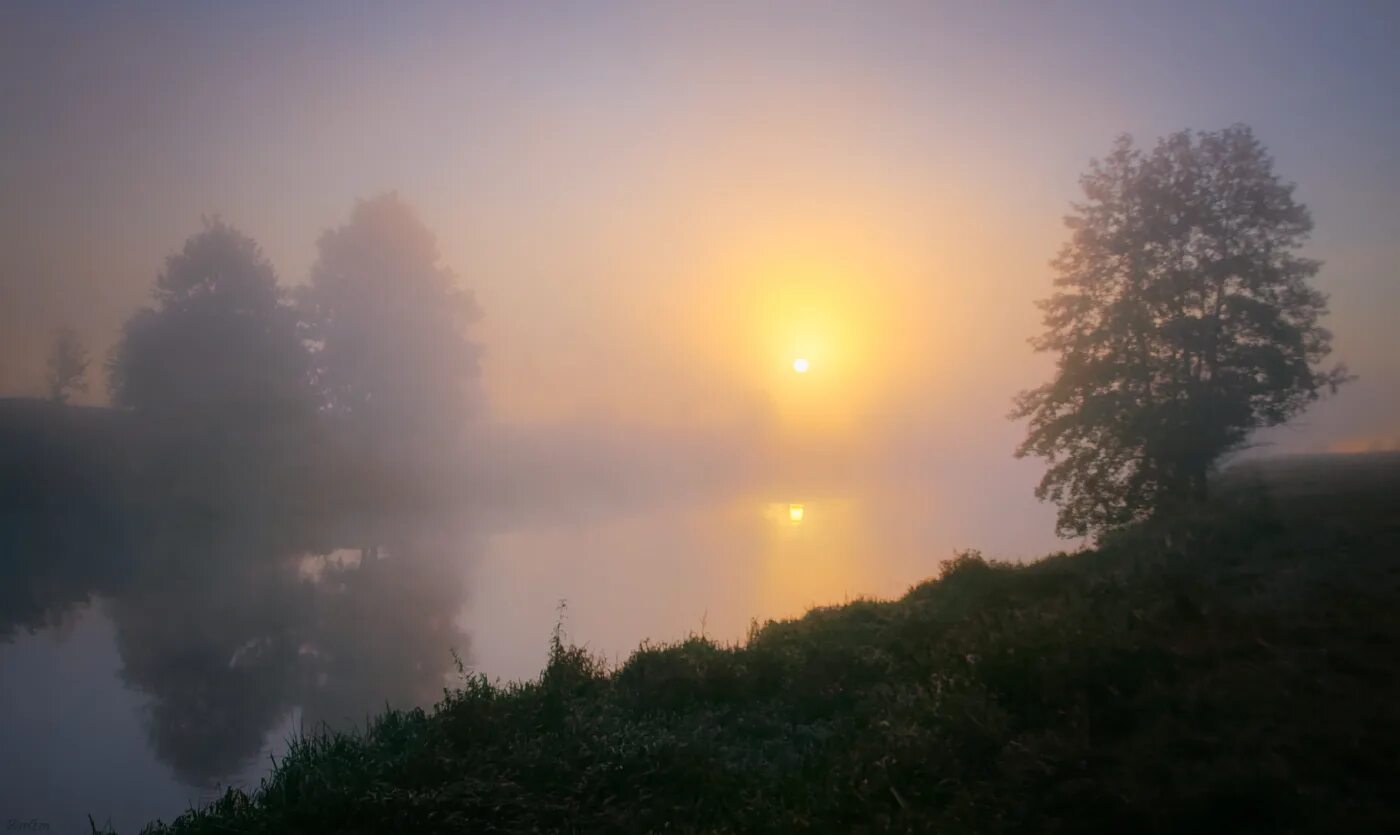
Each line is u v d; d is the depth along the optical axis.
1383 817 5.31
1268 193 20.52
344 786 8.02
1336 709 6.66
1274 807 5.62
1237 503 14.37
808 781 7.38
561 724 9.31
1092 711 7.49
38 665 23.66
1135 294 21.12
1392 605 8.50
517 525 53.44
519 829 7.06
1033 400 22.67
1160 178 21.23
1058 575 13.12
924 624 12.00
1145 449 20.33
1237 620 8.65
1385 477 16.28
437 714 10.17
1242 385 19.88
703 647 12.35
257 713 19.48
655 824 7.05
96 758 16.27
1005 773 6.76
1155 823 5.70
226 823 8.18
